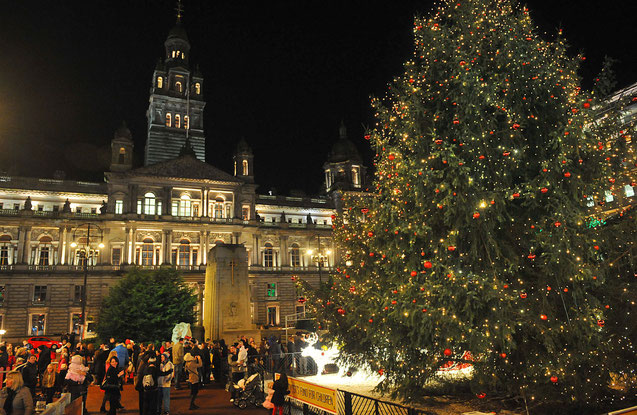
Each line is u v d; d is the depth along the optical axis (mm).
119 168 69688
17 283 61750
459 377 15977
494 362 12938
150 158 82938
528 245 12898
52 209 71500
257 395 17875
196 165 73375
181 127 87125
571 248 11820
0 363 20750
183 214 71938
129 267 65250
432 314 11930
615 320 13211
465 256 12938
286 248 79875
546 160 12523
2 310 60250
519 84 13406
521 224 13344
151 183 70062
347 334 17047
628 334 12836
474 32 13969
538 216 12961
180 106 87812
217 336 31609
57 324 62000
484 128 13094
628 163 13586
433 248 13188
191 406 17500
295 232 80938
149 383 15695
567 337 12281
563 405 13125
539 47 13812
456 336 12062
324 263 80875
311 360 22953
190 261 70562
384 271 15828
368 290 15578
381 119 16484
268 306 75000
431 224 13812
